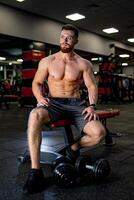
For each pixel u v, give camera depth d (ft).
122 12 29.14
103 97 34.91
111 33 39.86
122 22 33.40
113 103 35.86
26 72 30.04
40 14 30.14
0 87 29.96
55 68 6.50
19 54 47.14
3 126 14.64
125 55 56.90
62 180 5.30
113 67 34.35
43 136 11.32
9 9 27.25
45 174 6.22
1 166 6.98
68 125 6.57
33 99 29.07
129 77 38.86
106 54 42.78
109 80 34.40
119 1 25.53
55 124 6.27
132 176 6.20
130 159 7.71
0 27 26.48
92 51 39.58
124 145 9.64
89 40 38.86
